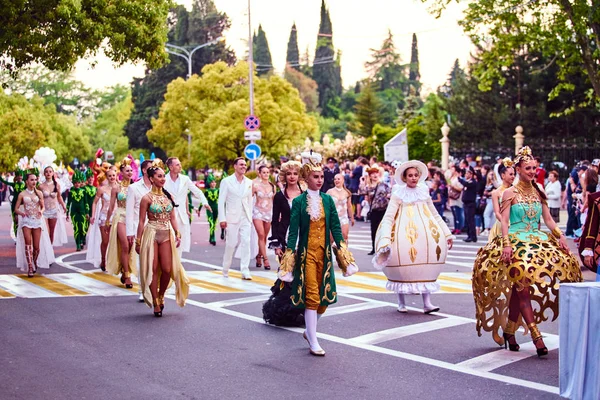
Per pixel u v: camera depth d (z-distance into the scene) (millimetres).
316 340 8328
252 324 9883
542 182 22125
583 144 34031
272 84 50594
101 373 7535
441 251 10500
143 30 20500
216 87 51719
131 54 20672
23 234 14227
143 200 10445
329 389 7004
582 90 43469
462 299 11641
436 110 65062
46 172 17203
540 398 6668
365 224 27266
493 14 27312
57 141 78750
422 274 10422
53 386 7074
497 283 8156
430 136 58062
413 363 7895
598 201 7938
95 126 101062
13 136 64250
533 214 8242
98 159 18766
